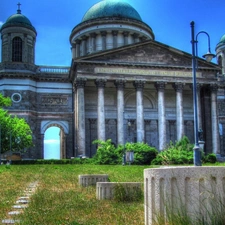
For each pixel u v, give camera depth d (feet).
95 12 287.69
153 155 189.06
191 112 260.62
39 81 251.60
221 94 275.59
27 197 63.82
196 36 94.07
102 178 79.51
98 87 223.71
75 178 98.53
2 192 69.92
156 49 234.99
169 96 258.98
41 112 248.93
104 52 226.17
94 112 245.24
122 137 219.61
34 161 206.39
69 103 253.24
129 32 278.05
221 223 29.63
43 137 247.09
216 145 234.99
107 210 50.11
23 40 253.65
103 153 194.80
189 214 30.58
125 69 227.81
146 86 249.14
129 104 253.44
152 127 255.29
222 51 294.05
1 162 213.66
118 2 291.79
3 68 246.68
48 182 89.30
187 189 31.04
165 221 31.48
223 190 30.83
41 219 44.06
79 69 222.48
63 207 52.47
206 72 239.71
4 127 212.23
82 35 283.59
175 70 234.58
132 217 45.19
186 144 192.54
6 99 218.18
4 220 43.65
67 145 248.93
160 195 32.42
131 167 150.61
